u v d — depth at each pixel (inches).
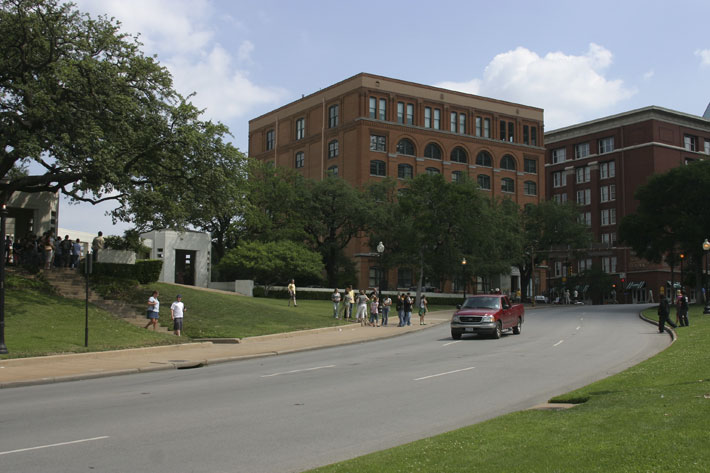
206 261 2149.4
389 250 2529.5
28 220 1659.7
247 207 1429.6
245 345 1011.9
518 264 2930.6
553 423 321.7
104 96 1127.6
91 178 1135.0
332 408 436.1
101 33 1178.0
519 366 676.7
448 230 2341.3
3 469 280.4
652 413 325.4
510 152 3380.9
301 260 2111.2
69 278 1301.7
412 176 3056.1
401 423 382.6
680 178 2407.7
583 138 4227.4
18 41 1135.6
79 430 367.2
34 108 1077.1
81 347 857.5
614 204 4033.0
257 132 3622.0
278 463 291.3
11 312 1007.6
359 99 2970.0
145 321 1131.9
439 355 826.8
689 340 824.3
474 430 320.2
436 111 3191.4
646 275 3695.9
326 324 1358.3
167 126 1218.0
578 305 3041.3
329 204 2498.8
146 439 341.4
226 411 427.8
